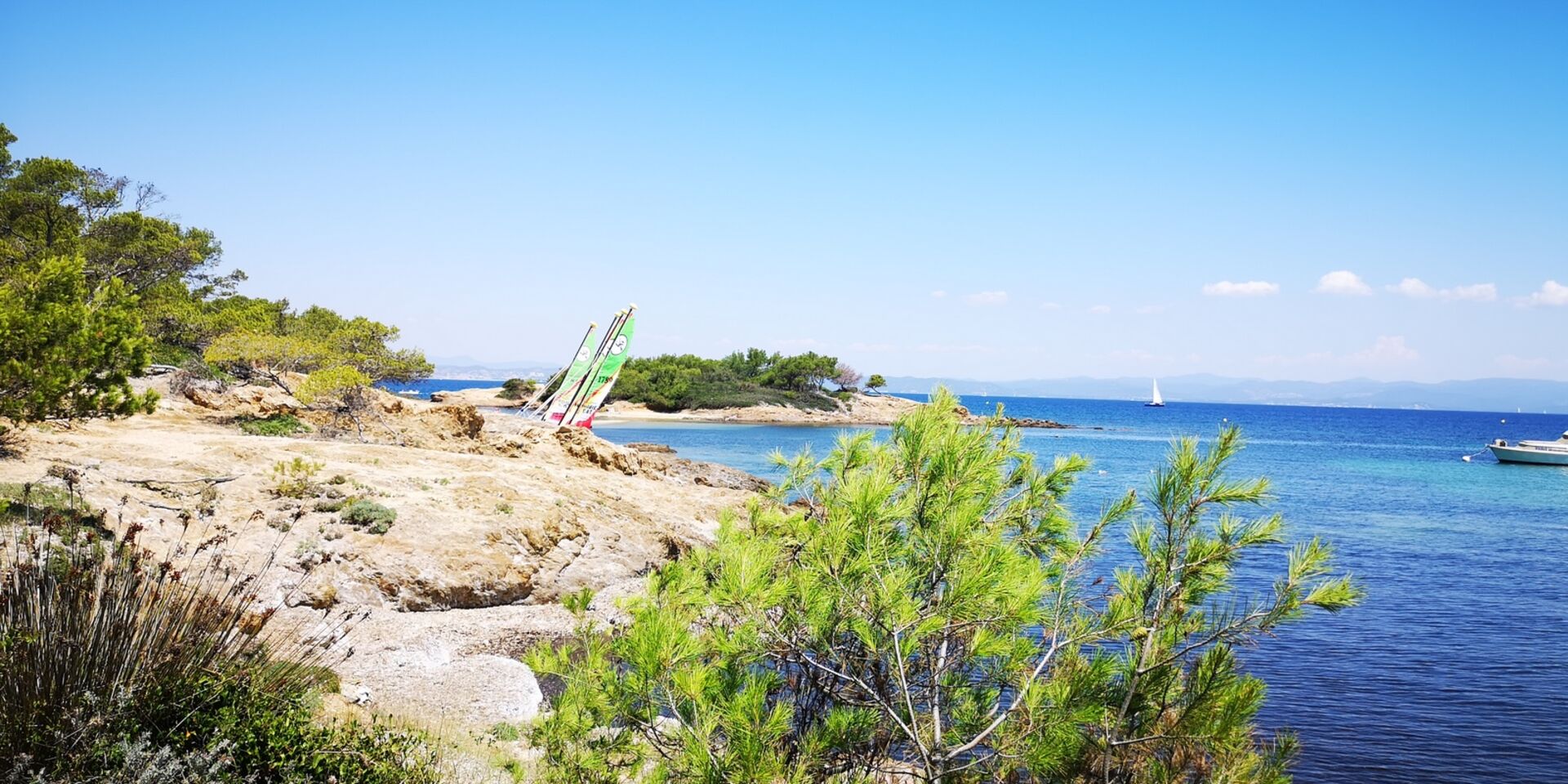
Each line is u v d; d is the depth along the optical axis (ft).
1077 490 177.06
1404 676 69.77
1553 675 71.05
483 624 72.69
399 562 76.43
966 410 25.14
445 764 33.58
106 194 188.75
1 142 179.93
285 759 23.22
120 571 22.95
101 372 77.05
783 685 23.30
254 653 25.07
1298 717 60.64
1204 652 19.43
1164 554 19.10
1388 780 51.62
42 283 75.82
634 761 22.25
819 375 597.11
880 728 21.88
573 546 93.97
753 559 21.67
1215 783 18.76
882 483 21.68
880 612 19.97
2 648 20.52
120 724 20.68
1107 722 19.20
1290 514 178.91
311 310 281.95
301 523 79.10
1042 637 22.98
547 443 157.89
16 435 84.94
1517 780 51.96
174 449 95.30
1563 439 355.97
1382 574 114.21
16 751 19.20
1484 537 149.38
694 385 547.90
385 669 57.62
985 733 19.75
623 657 21.99
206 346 189.37
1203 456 19.24
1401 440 566.36
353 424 144.46
